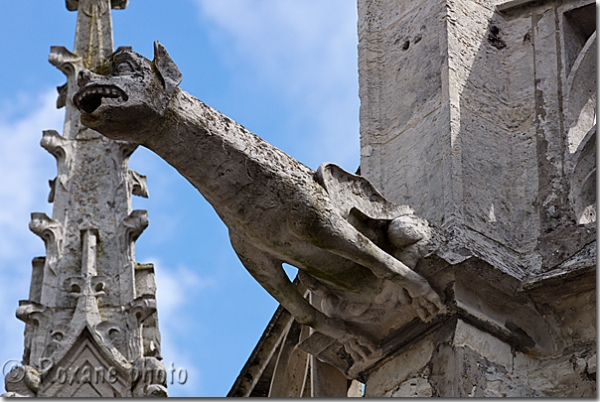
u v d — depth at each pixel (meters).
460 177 11.74
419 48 12.48
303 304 11.32
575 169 12.00
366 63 12.73
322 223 10.77
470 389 11.01
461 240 11.35
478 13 12.62
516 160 12.14
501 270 11.30
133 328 14.00
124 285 14.37
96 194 15.18
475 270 11.22
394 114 12.39
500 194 11.93
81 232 14.86
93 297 14.20
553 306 11.42
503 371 11.20
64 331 13.95
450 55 12.23
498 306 11.36
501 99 12.37
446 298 11.20
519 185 12.02
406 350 11.41
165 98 10.38
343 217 10.98
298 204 10.72
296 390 14.30
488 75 12.38
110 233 14.84
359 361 11.62
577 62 12.44
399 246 11.20
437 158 11.87
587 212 11.98
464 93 12.16
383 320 11.44
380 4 12.98
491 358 11.20
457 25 12.42
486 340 11.23
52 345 13.90
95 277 14.34
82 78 10.32
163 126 10.41
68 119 15.72
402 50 12.62
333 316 11.48
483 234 11.63
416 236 11.18
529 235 11.80
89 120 10.27
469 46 12.40
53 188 15.36
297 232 10.76
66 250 14.76
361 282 11.28
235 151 10.59
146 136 10.41
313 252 11.05
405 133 12.22
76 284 14.33
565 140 12.15
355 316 11.44
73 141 15.54
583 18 12.65
